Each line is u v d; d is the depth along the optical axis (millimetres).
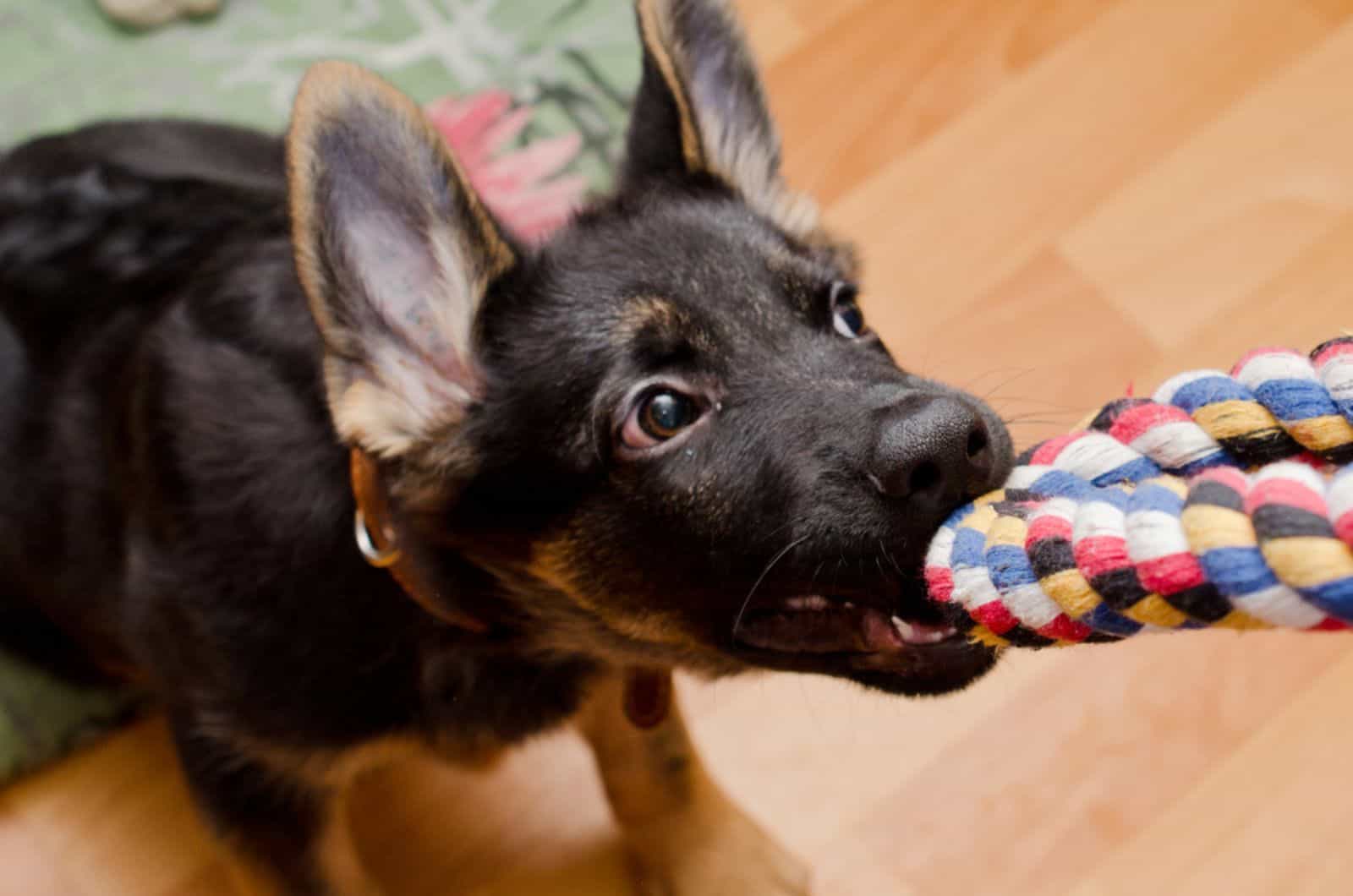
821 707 768
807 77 933
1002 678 767
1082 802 744
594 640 592
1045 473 491
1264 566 418
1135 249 868
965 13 950
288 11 926
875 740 761
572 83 902
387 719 614
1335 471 441
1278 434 458
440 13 926
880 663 550
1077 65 932
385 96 534
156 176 700
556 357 559
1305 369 456
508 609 593
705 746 764
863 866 739
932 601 509
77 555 679
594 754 711
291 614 598
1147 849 734
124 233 682
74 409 672
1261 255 862
